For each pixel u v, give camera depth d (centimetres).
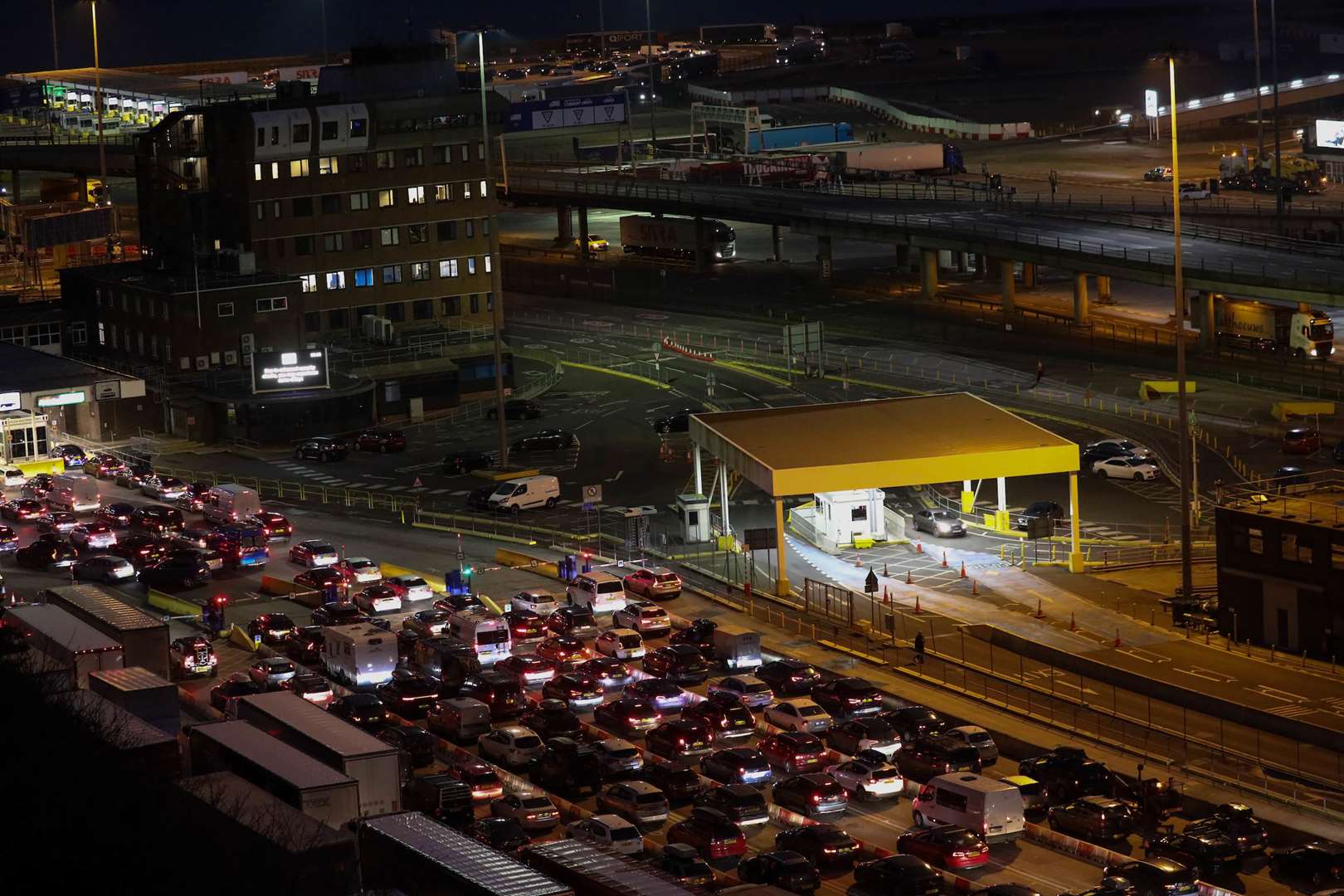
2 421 15300
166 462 15925
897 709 9669
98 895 5972
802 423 12756
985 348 18812
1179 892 7238
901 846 7875
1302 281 17350
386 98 19512
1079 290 19500
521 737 9019
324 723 8038
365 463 15788
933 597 11738
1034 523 12469
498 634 10612
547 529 13575
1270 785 8531
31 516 13925
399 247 19400
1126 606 11388
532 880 6319
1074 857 7831
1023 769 8606
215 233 19025
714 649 10575
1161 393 16525
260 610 11825
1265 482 13300
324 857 6444
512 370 18050
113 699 8281
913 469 11694
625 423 16662
